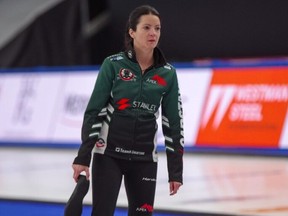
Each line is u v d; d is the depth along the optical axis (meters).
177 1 27.84
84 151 7.88
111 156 8.09
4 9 31.83
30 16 30.12
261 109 22.72
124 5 29.42
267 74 22.94
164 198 14.86
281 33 26.64
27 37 29.72
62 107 26.17
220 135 23.23
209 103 23.66
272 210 13.46
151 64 8.19
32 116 26.78
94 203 8.03
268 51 26.97
